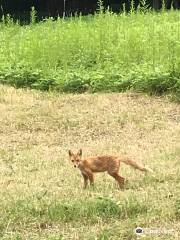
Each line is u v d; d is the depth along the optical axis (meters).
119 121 15.46
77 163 11.20
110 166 11.20
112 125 15.26
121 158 11.30
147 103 16.75
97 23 22.11
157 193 10.82
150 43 19.86
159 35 20.14
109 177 11.79
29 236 9.66
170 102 16.81
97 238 9.45
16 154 13.48
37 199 10.77
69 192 11.05
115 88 17.98
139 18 22.66
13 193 11.09
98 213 10.19
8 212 10.33
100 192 11.02
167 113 15.99
